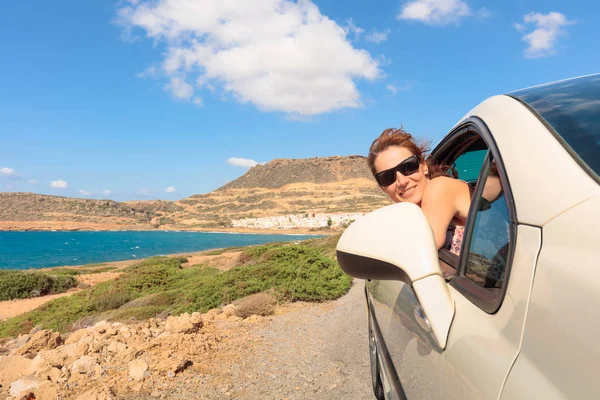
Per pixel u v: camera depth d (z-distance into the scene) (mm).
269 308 7730
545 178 1149
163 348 5215
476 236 1610
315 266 11219
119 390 4227
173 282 20969
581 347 808
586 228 939
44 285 28094
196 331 6023
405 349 1955
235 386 4387
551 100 1434
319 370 4777
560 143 1197
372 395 4086
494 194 1509
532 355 942
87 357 4805
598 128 1162
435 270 1367
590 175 1046
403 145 2354
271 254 12992
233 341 5883
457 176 2738
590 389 757
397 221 1438
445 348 1369
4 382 4590
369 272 1412
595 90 1387
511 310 1086
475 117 1862
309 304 8688
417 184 2367
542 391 864
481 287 1393
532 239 1090
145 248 115500
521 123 1399
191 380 4523
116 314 11555
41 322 15000
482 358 1119
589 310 823
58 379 4387
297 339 5984
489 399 1027
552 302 930
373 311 3303
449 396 1304
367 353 5246
